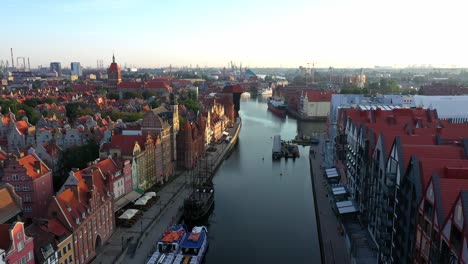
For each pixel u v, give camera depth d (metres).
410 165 69.69
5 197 90.94
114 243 100.62
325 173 157.88
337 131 161.62
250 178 166.62
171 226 108.31
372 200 98.25
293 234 112.50
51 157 140.75
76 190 92.06
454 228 50.53
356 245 93.12
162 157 152.62
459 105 191.88
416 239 64.88
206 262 97.19
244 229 116.12
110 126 178.62
